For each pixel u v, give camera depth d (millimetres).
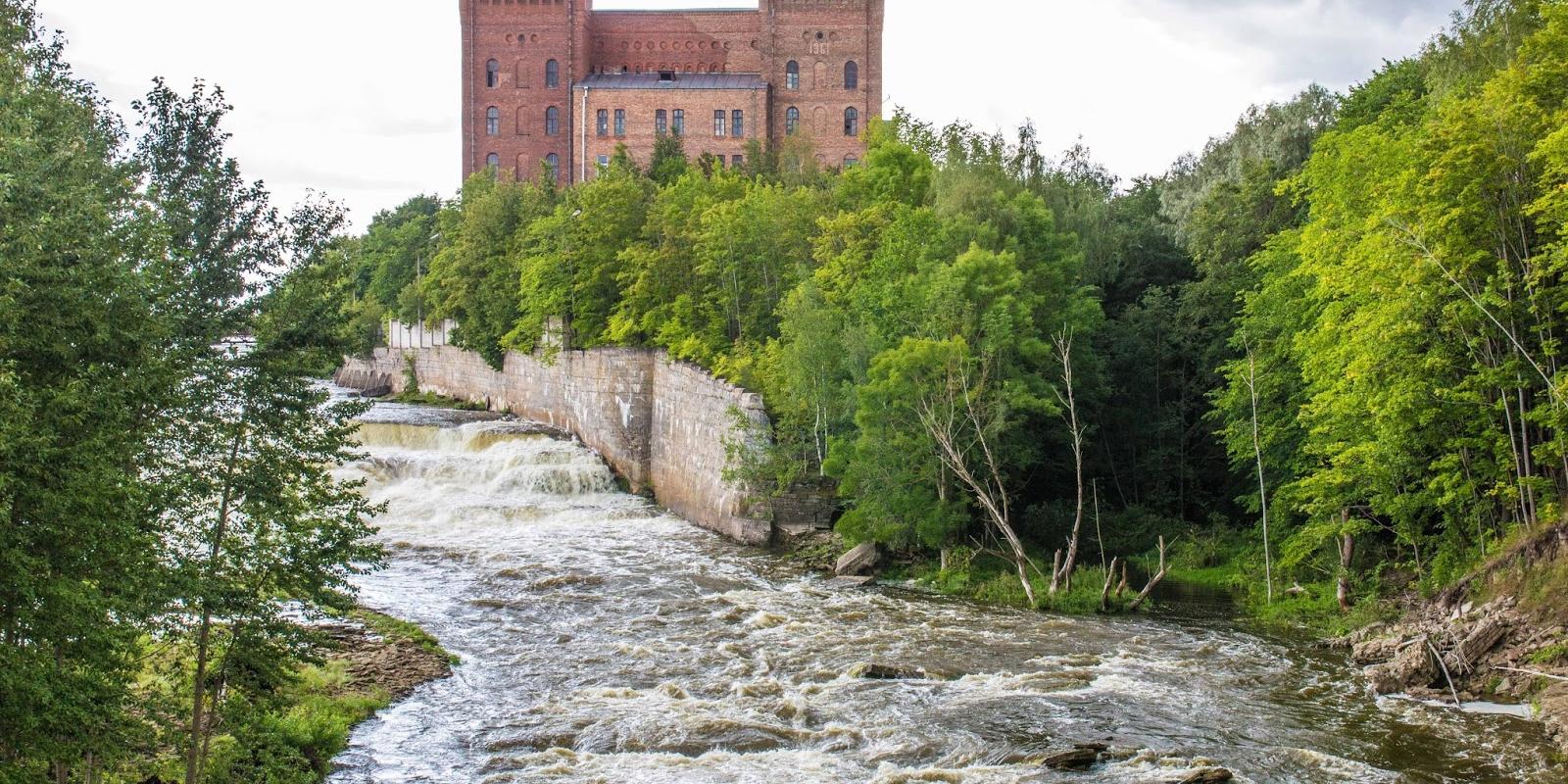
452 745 27953
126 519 18719
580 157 133875
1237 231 63344
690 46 141125
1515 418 38219
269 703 24531
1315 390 46406
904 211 60438
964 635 38531
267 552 22312
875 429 48688
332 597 23281
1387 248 37594
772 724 29219
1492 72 45938
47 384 18625
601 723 29250
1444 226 36562
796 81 136000
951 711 30156
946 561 48375
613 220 79750
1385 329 37406
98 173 20969
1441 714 29734
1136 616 42000
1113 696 31594
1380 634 36688
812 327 54031
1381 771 25766
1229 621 41312
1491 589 35312
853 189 70375
